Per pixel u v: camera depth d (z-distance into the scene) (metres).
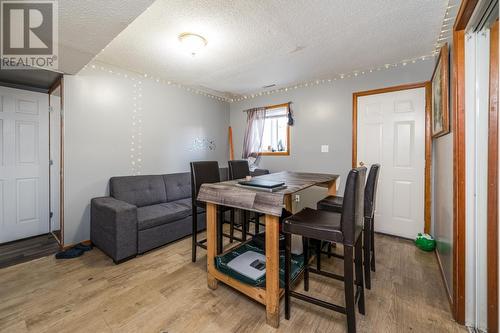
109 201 2.56
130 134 3.10
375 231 3.10
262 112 4.21
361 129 3.18
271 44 2.37
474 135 1.40
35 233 2.97
